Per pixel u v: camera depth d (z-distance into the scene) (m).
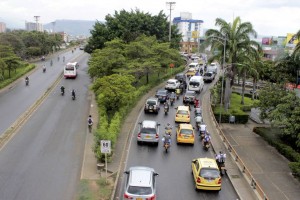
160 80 64.12
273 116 32.84
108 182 23.05
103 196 21.06
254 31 46.25
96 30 73.38
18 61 66.69
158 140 31.39
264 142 35.34
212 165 23.00
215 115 43.38
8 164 25.62
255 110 44.53
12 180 23.03
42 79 65.06
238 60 46.84
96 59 54.12
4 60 62.97
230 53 45.97
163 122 39.06
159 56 59.62
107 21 75.44
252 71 49.31
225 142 33.41
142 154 28.81
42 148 29.27
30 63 85.94
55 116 39.78
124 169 25.53
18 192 21.42
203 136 33.12
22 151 28.42
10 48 69.81
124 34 70.75
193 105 48.50
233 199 21.80
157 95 48.97
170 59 62.91
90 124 34.31
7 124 35.84
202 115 43.62
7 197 20.75
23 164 25.75
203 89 60.84
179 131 31.94
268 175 26.61
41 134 33.03
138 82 59.09
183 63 86.00
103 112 37.34
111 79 40.16
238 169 26.86
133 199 18.89
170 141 30.98
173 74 73.44
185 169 26.27
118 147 29.88
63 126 35.88
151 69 56.22
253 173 26.88
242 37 45.94
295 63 47.09
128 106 42.41
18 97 49.41
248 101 56.56
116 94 38.69
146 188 19.17
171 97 48.72
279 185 24.84
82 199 20.64
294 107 32.34
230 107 49.94
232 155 30.08
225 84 47.75
